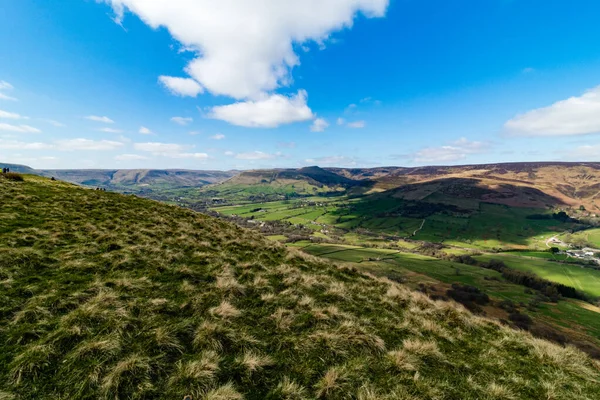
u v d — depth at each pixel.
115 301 9.96
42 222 18.25
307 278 15.45
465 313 15.06
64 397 6.35
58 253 13.88
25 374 6.68
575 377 9.89
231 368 7.89
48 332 8.12
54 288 10.58
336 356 8.96
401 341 10.63
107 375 6.84
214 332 8.96
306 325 10.58
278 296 12.76
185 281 12.90
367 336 9.87
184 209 32.41
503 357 10.60
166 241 18.81
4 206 20.08
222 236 23.09
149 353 7.79
